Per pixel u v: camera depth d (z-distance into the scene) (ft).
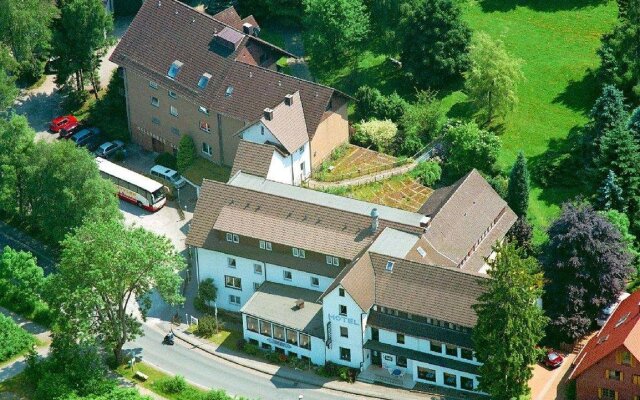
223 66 598.34
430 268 492.95
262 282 533.96
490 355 469.57
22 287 548.31
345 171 591.37
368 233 515.91
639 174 556.51
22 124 581.53
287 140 570.05
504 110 609.42
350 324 496.64
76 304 491.72
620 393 466.70
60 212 561.02
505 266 461.37
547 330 511.40
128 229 511.81
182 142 610.24
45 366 505.66
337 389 498.28
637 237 555.69
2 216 602.85
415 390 495.00
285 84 586.86
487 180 573.74
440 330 490.90
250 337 523.70
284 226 524.52
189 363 516.32
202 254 540.11
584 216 510.99
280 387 501.15
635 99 606.14
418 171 589.32
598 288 508.94
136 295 508.53
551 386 491.31
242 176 557.33
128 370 512.22
